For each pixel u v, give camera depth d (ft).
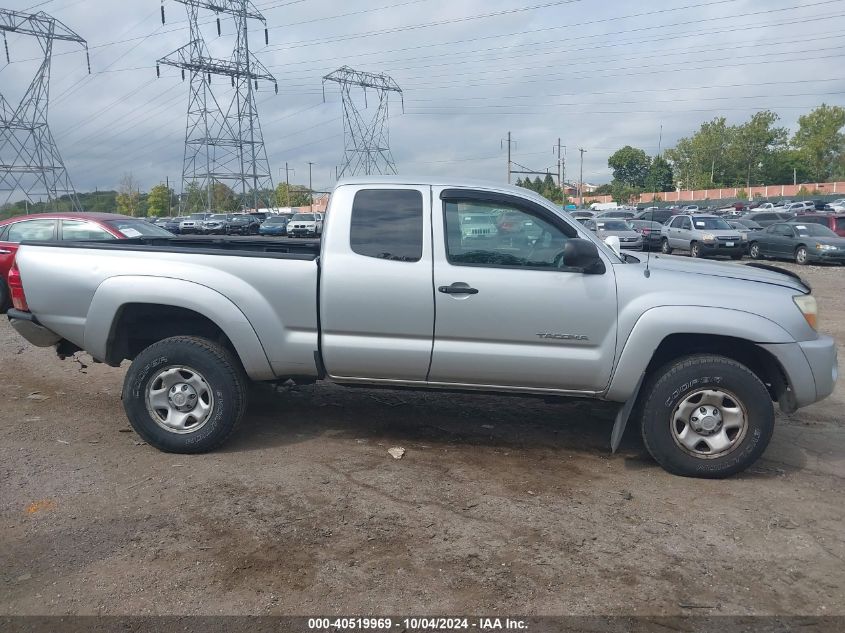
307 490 14.23
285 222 140.97
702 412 14.93
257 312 15.67
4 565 11.34
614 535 12.49
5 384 22.57
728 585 10.96
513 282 14.97
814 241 71.61
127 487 14.33
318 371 15.98
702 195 273.75
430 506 13.56
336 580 10.94
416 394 21.42
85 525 12.67
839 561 11.73
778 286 15.21
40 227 35.88
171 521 12.85
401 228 15.44
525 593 10.64
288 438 17.37
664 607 10.35
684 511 13.50
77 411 19.67
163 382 16.02
